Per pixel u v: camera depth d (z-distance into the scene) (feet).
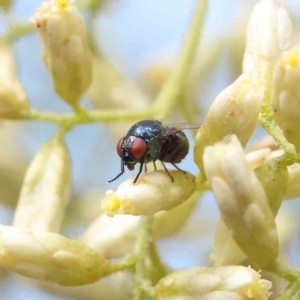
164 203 0.25
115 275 0.32
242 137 0.25
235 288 0.24
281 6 0.28
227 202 0.24
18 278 0.34
